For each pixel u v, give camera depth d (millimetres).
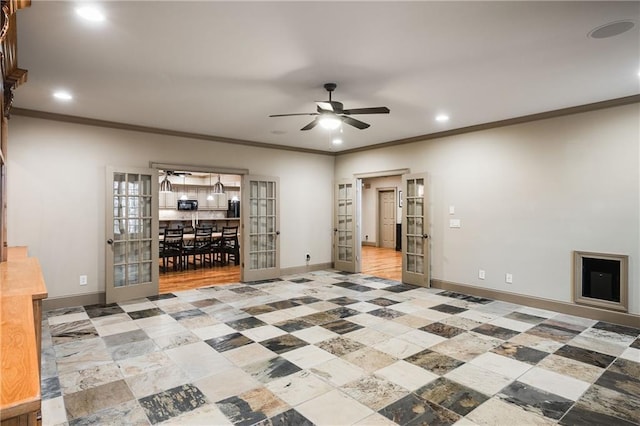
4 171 3008
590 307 4203
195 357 3154
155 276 5289
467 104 4199
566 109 4340
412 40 2660
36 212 4469
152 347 3369
